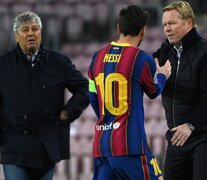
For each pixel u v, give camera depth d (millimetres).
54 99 18969
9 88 18797
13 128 18875
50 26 45156
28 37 18500
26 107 18734
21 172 18828
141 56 16234
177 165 17812
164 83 16719
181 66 17344
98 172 16688
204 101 17172
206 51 17109
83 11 47969
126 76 16156
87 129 38406
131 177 16203
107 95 16266
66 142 19203
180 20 17156
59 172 34219
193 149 17359
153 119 38125
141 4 46562
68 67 19203
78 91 19219
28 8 46719
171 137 17828
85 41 47188
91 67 16781
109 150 16188
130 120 16109
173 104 17578
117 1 47562
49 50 19203
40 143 18781
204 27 43719
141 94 16344
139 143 16047
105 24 47625
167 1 46250
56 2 47594
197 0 46031
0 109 19047
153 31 45438
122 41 16562
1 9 46688
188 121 17375
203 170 16984
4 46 44750
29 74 18797
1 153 19047
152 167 16312
